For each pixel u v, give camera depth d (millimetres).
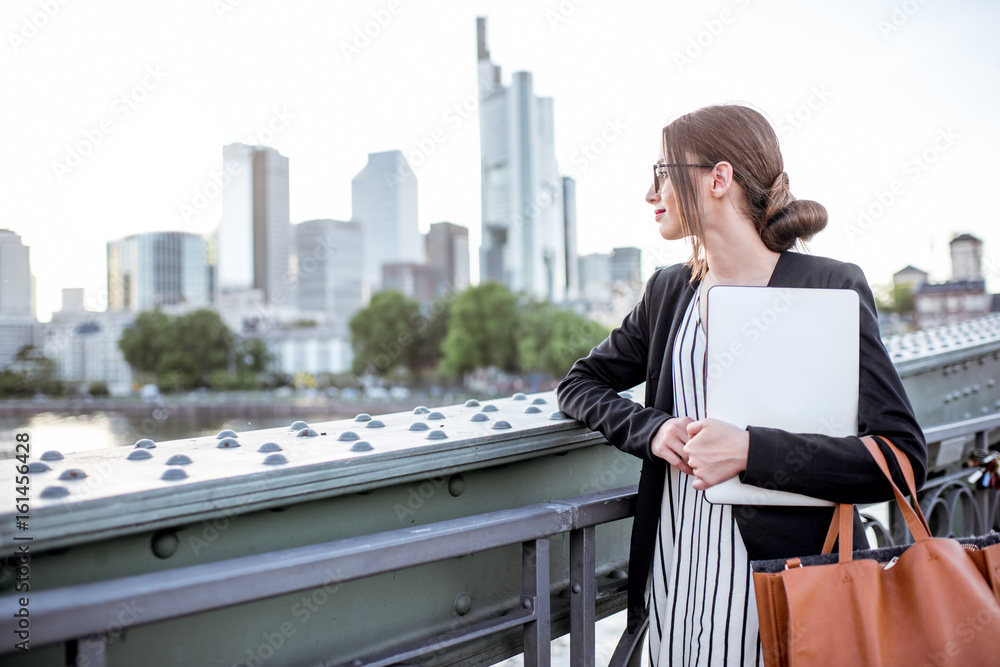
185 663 985
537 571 1246
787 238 1227
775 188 1243
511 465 1418
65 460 1077
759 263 1262
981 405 2969
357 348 80625
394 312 78000
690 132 1263
